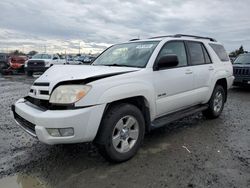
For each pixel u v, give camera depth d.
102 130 3.41
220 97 6.11
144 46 4.61
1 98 9.00
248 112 6.90
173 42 4.77
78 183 3.12
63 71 3.79
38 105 3.58
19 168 3.51
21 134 4.93
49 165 3.60
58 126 3.12
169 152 4.04
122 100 3.76
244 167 3.52
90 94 3.26
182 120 5.97
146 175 3.30
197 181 3.14
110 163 3.65
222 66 6.06
